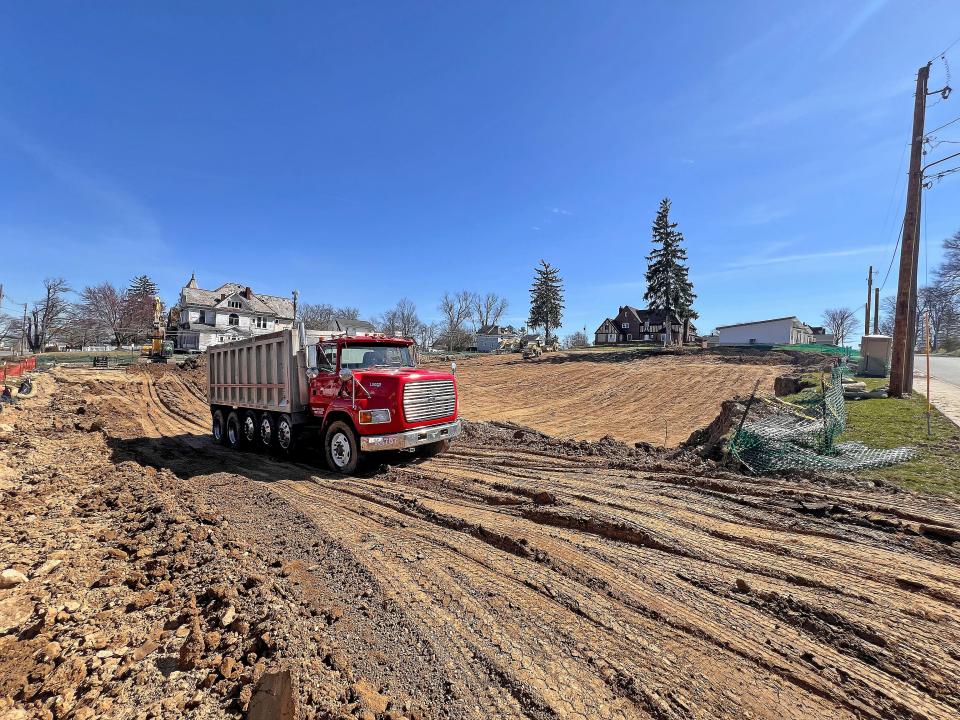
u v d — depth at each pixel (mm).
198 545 4613
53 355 46188
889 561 4156
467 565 4441
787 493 5918
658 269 45469
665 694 2717
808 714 2568
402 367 9156
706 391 21500
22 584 3930
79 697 2604
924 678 2807
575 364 32156
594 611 3619
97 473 8023
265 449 10648
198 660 2871
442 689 2766
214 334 51500
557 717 2543
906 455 6930
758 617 3490
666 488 6520
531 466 8227
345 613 3588
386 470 8242
